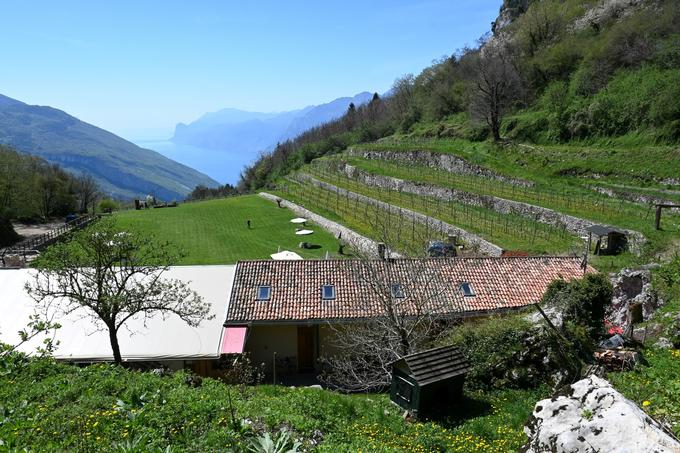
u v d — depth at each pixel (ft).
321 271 84.53
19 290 84.89
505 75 235.40
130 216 215.72
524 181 158.30
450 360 46.16
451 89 302.25
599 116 180.75
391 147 244.22
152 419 32.14
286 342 80.18
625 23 212.84
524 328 53.31
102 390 37.60
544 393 47.34
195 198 337.11
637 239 97.09
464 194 157.38
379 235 96.43
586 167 152.25
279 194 241.35
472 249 118.62
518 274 85.25
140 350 71.97
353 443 32.96
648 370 40.47
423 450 34.99
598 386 18.63
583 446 16.85
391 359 59.47
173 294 68.44
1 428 28.96
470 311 76.43
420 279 80.59
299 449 30.09
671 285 62.34
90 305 63.21
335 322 71.67
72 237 66.18
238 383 53.21
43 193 250.57
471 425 40.14
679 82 155.74
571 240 111.65
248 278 83.56
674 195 120.06
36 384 39.14
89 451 27.02
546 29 275.39
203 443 29.35
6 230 178.91
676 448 15.31
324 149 330.34
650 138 155.84
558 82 218.79
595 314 56.34
